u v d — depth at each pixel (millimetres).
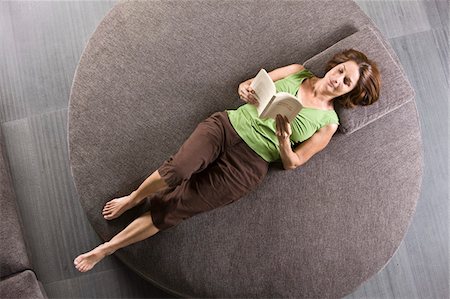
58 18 2451
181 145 2029
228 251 1950
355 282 2000
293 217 1990
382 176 2059
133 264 1959
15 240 1895
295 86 1989
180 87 2059
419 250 2395
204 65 2082
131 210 1979
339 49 2059
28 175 2277
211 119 1921
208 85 2072
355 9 2207
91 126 1994
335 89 1918
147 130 2020
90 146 1983
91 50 2070
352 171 2043
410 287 2352
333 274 1982
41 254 2207
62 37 2434
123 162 1990
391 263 2365
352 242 2006
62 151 2311
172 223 1892
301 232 1984
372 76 1935
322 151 2043
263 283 1949
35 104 2354
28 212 2242
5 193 1963
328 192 2020
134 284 2215
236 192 1895
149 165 2004
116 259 2227
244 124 1901
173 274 1934
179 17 2111
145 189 1875
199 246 1946
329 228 2000
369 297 2324
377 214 2035
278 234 1975
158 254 1938
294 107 1719
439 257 2398
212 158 1897
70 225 2244
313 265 1974
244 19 2133
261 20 2139
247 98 1937
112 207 1930
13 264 1858
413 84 2559
